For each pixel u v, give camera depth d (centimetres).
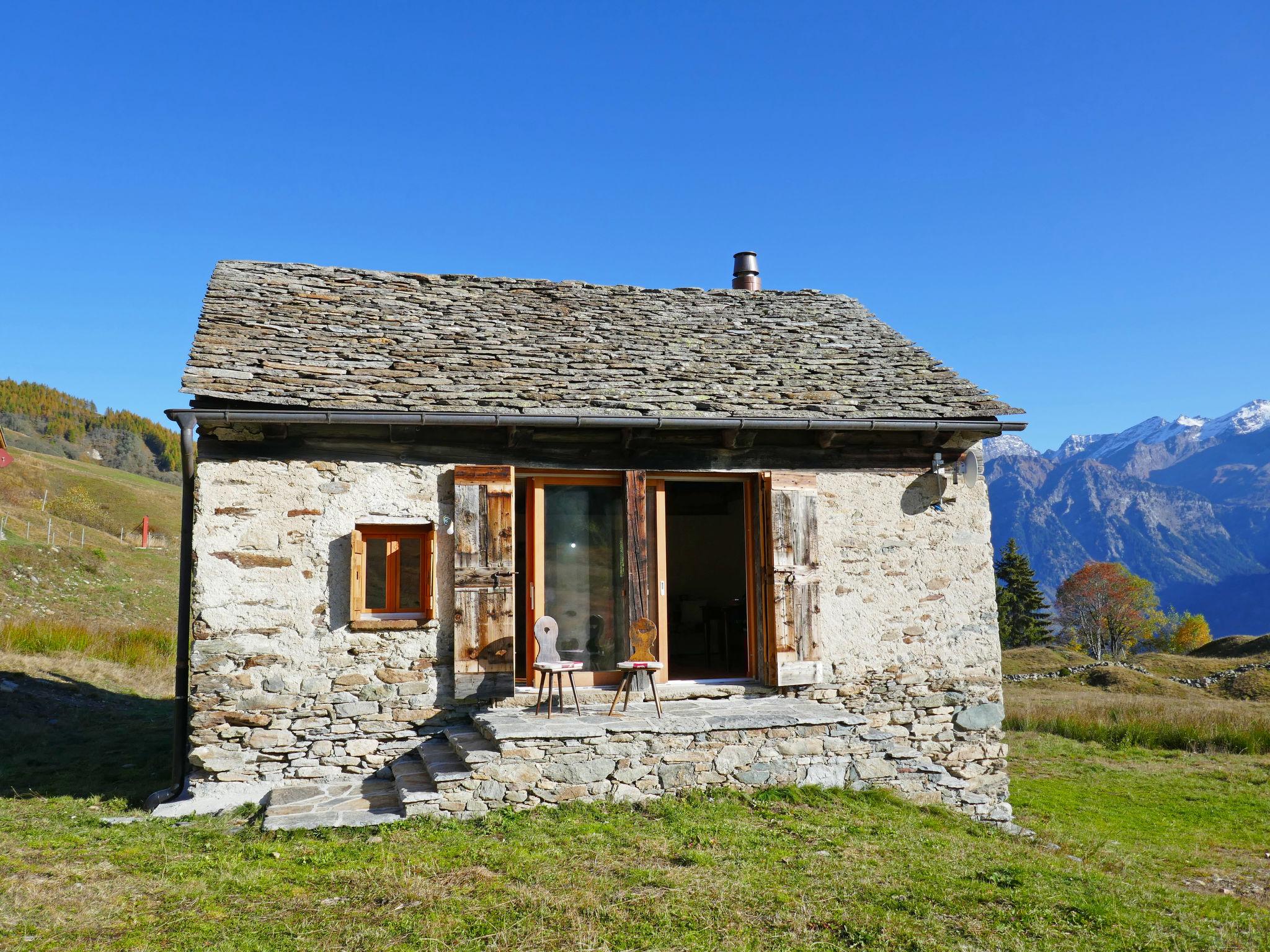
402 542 764
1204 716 1544
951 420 839
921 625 853
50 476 4738
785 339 1002
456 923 436
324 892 475
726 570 1222
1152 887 600
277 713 699
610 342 927
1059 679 2572
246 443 712
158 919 436
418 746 728
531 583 795
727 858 546
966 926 462
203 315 823
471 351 851
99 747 904
